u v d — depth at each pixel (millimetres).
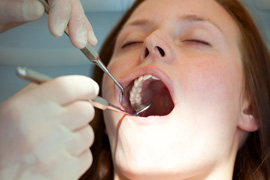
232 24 1239
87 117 740
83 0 1852
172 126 949
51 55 1921
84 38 901
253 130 1216
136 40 1164
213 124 1006
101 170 1381
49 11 943
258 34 1400
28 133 662
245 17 1361
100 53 1532
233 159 1149
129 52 1152
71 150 721
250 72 1223
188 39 1104
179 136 953
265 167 1269
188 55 1048
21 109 664
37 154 672
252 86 1221
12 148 660
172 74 969
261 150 1270
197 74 1009
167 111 1186
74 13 970
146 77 980
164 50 986
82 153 764
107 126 1102
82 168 755
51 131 680
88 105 749
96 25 1892
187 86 983
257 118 1237
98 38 1869
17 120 660
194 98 984
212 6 1217
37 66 1948
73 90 714
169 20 1135
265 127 1258
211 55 1079
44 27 1916
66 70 1963
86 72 1968
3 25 1144
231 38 1188
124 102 1071
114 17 1899
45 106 678
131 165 958
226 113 1046
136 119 962
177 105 961
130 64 1082
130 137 959
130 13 1483
